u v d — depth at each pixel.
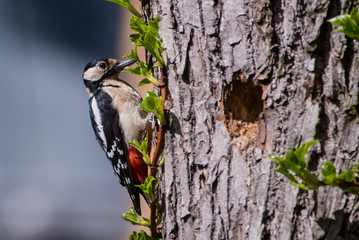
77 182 12.58
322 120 5.48
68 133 12.71
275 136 5.66
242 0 5.93
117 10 12.91
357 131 5.38
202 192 6.18
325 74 5.52
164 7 6.64
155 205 6.84
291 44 5.65
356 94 5.38
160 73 6.86
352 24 4.75
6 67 12.35
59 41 12.68
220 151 6.01
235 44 5.95
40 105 12.55
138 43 6.72
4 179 12.21
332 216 5.34
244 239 5.74
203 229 6.11
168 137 6.57
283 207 5.54
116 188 12.78
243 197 5.77
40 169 12.45
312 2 5.57
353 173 4.78
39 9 12.52
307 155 5.44
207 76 6.21
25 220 12.10
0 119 12.26
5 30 12.35
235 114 6.18
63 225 12.16
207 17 6.15
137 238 7.14
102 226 12.34
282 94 5.66
